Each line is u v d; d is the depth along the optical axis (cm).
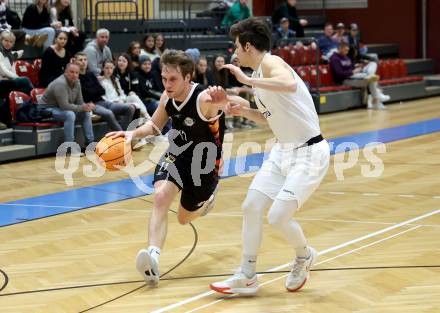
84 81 1208
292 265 573
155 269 533
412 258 602
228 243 660
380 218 743
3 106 1178
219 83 1355
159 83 1352
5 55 1207
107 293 532
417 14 2200
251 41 495
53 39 1348
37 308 502
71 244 668
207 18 1838
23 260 620
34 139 1149
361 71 1803
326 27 1880
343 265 587
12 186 942
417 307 489
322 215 760
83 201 848
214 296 521
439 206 792
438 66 2225
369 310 486
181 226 723
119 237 689
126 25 1655
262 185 513
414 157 1102
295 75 512
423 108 1759
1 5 1314
